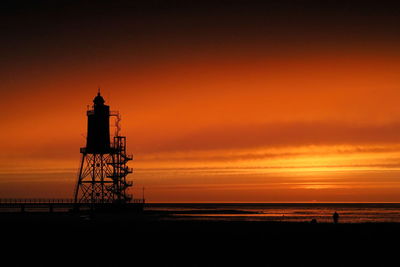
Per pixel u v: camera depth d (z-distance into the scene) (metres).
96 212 194.00
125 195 198.25
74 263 78.06
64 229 122.06
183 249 89.88
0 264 77.69
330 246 92.44
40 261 79.69
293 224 136.62
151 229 121.94
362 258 81.31
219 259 80.62
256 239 101.31
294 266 75.62
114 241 99.56
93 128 190.50
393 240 99.56
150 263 77.75
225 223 141.88
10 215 191.38
